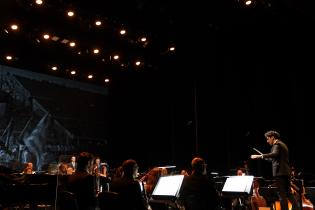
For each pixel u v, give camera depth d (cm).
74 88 1170
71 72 1091
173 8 809
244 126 1012
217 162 1055
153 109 1216
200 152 1088
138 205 360
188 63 1070
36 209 491
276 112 951
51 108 1110
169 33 904
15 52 966
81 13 813
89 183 383
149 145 1211
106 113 1230
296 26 846
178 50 985
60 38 900
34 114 1073
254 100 995
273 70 959
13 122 1030
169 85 1180
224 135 1048
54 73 1128
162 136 1185
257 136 985
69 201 359
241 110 1020
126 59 1027
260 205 725
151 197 430
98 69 1098
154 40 930
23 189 420
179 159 1138
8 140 1012
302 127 898
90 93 1203
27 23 838
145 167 1202
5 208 416
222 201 445
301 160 895
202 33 905
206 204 370
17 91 1052
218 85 1066
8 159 1003
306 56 891
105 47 956
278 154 521
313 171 873
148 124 1221
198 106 1106
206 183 373
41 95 1097
